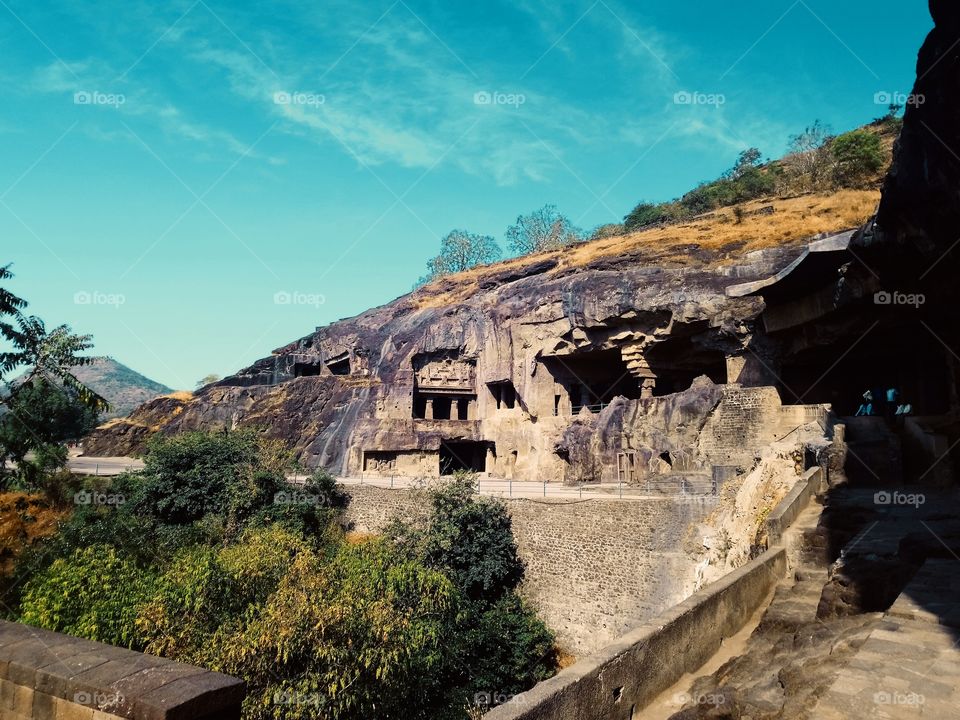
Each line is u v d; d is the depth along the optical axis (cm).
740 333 3269
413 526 2786
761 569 1080
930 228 1405
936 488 1656
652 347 3741
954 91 1055
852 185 5494
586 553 2462
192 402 5256
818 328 2627
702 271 3600
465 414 5016
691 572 2003
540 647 2314
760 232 4600
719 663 848
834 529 1236
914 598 736
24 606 1850
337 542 2941
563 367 4272
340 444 4619
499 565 2566
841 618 816
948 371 2375
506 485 3659
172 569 1878
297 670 1360
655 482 2697
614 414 3291
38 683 501
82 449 5609
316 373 6100
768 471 1920
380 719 1476
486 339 4656
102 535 2438
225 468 3347
